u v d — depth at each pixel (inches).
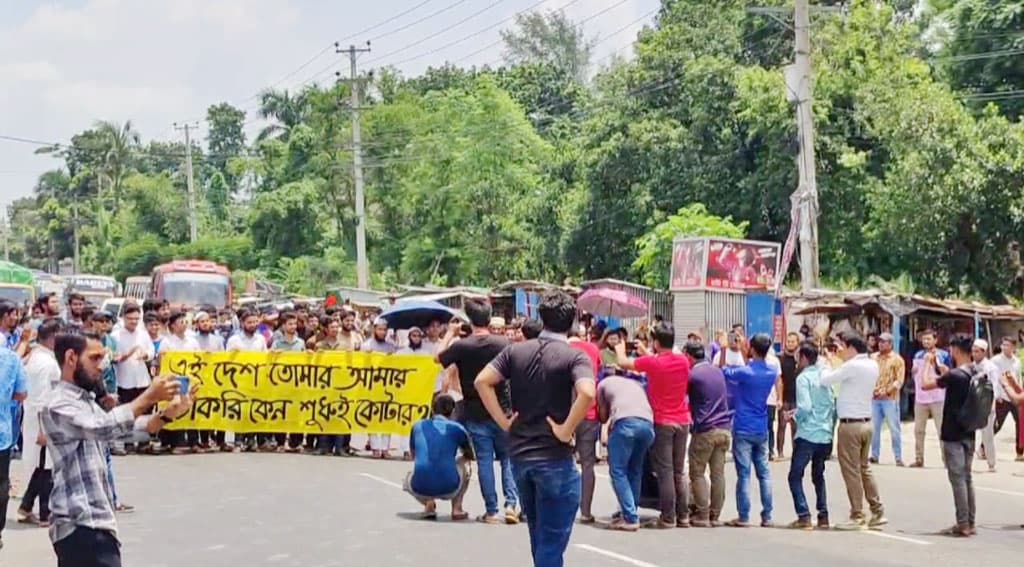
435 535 439.2
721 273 1162.6
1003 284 1277.1
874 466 727.7
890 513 538.3
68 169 4357.8
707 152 1518.2
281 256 2551.7
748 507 490.0
